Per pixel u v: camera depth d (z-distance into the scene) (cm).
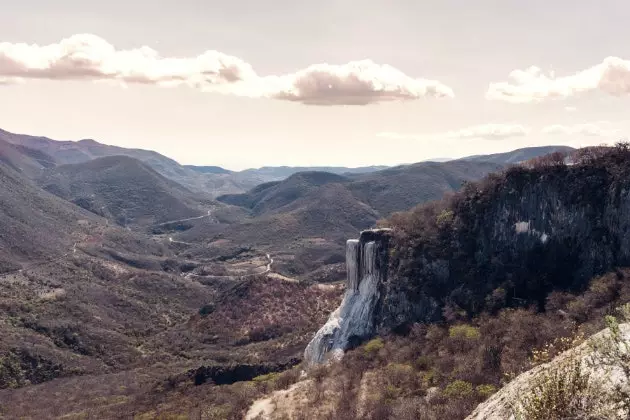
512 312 5169
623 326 1675
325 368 5734
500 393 2289
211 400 6128
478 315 5459
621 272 4888
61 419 6950
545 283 5409
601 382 1370
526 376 2180
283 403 5019
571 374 1423
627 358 1355
